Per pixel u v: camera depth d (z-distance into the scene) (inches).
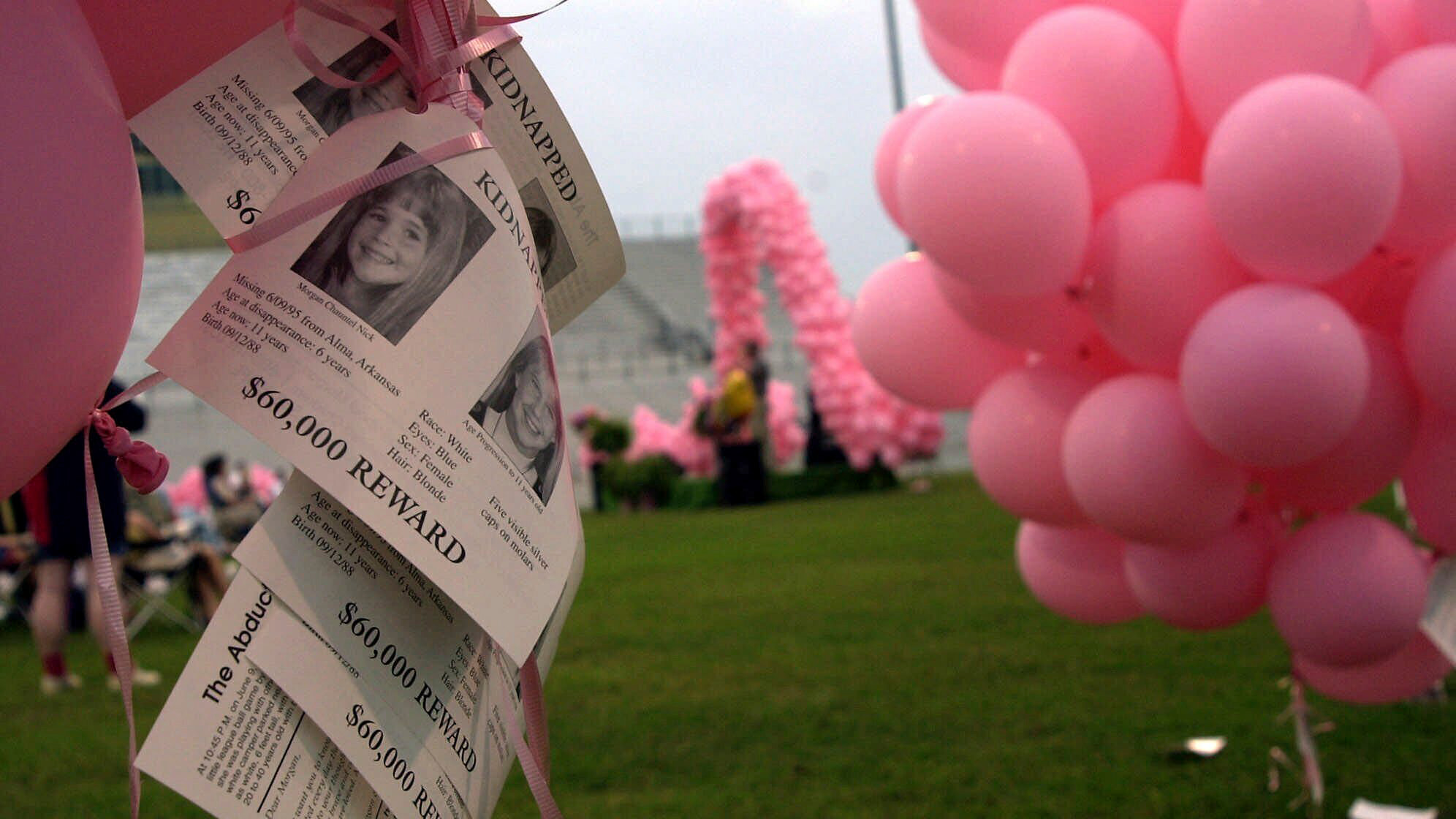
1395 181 73.2
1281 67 76.2
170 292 818.2
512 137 36.2
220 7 32.1
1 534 281.3
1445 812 107.6
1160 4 85.0
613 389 1107.3
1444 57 76.4
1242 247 76.7
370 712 30.0
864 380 594.2
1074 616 109.3
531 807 121.3
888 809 114.4
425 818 30.5
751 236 618.8
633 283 1403.8
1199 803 112.4
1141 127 81.4
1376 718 143.1
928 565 303.6
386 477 29.5
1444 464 84.9
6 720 186.9
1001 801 115.3
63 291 26.2
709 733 149.6
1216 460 84.8
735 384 569.0
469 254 32.0
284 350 29.8
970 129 80.1
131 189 28.9
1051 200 78.9
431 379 30.7
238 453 860.6
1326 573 86.4
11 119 25.2
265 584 29.3
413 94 33.4
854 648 202.4
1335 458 83.7
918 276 105.3
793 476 592.4
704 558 349.7
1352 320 83.8
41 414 27.4
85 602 312.3
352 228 31.0
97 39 31.5
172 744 27.4
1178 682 165.5
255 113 31.6
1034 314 90.7
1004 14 89.2
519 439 32.0
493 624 29.9
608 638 224.1
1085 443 87.0
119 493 218.4
